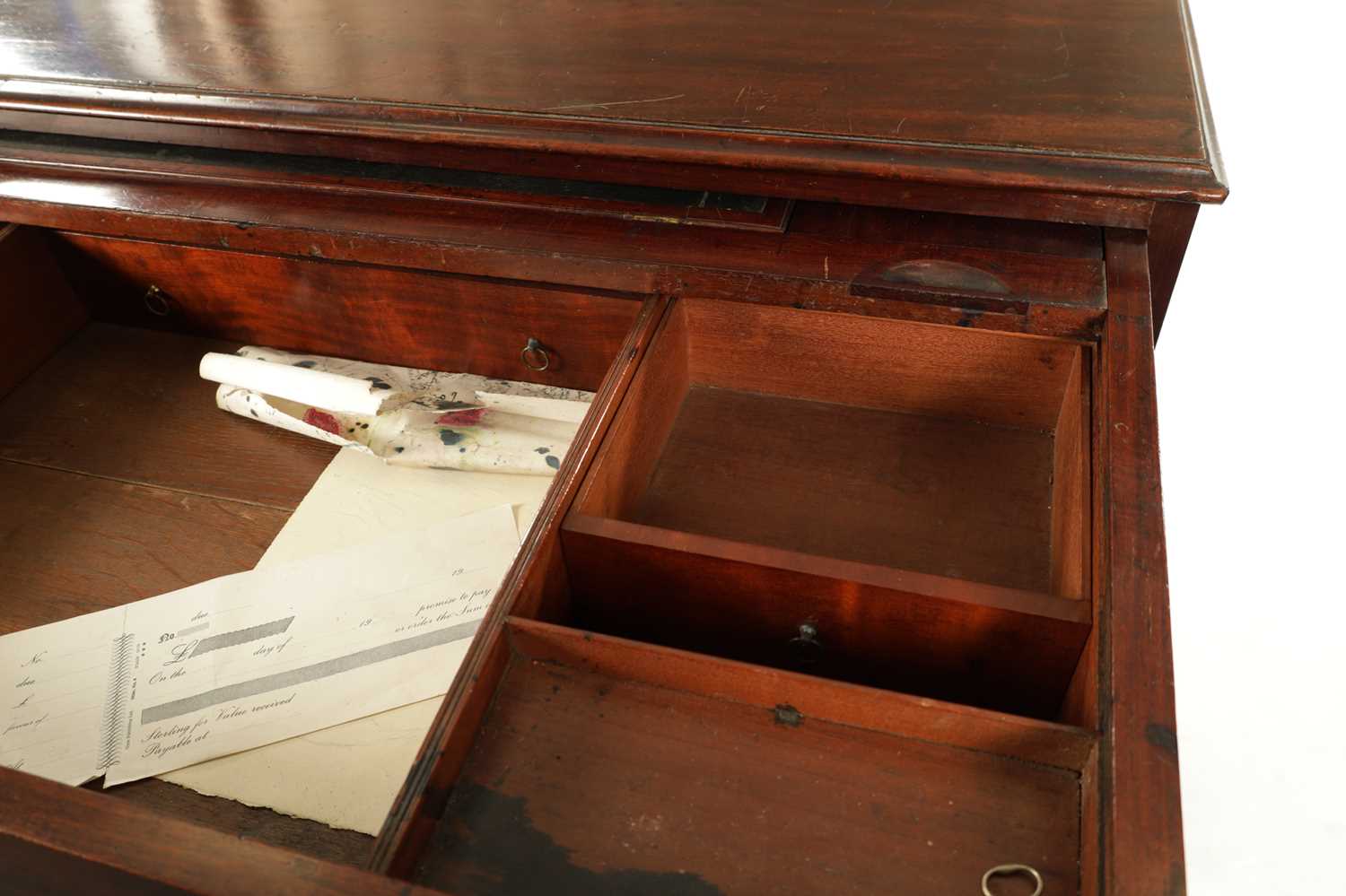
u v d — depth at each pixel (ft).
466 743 3.38
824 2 5.38
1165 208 4.27
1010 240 4.51
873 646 3.95
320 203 5.08
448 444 5.21
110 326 6.03
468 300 5.10
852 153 4.36
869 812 3.20
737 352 5.03
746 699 3.44
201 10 5.75
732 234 4.67
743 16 5.32
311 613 4.58
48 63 5.43
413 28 5.45
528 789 3.32
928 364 4.83
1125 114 4.42
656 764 3.35
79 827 2.81
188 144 5.31
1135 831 2.71
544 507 3.92
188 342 5.93
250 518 5.04
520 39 5.27
